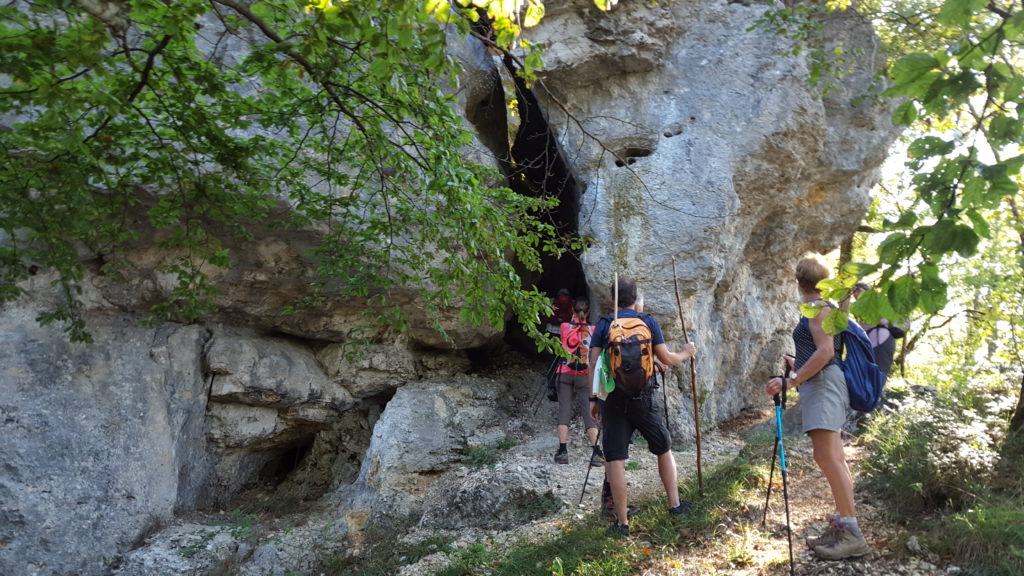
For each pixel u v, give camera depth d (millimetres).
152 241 6793
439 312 7879
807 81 7824
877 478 4996
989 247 7625
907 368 11547
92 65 3201
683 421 7547
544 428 8062
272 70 4352
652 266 7672
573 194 9352
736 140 7906
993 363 6910
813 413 4109
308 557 5953
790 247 9406
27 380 6324
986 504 4230
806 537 4469
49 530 6020
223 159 4574
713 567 4332
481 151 7949
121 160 4441
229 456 7785
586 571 4441
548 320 10086
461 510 6117
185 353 7258
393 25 3064
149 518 6500
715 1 8391
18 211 4500
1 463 6020
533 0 3332
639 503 5469
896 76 2285
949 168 2268
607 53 7938
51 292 6648
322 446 8203
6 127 5500
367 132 4438
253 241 7074
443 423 7621
